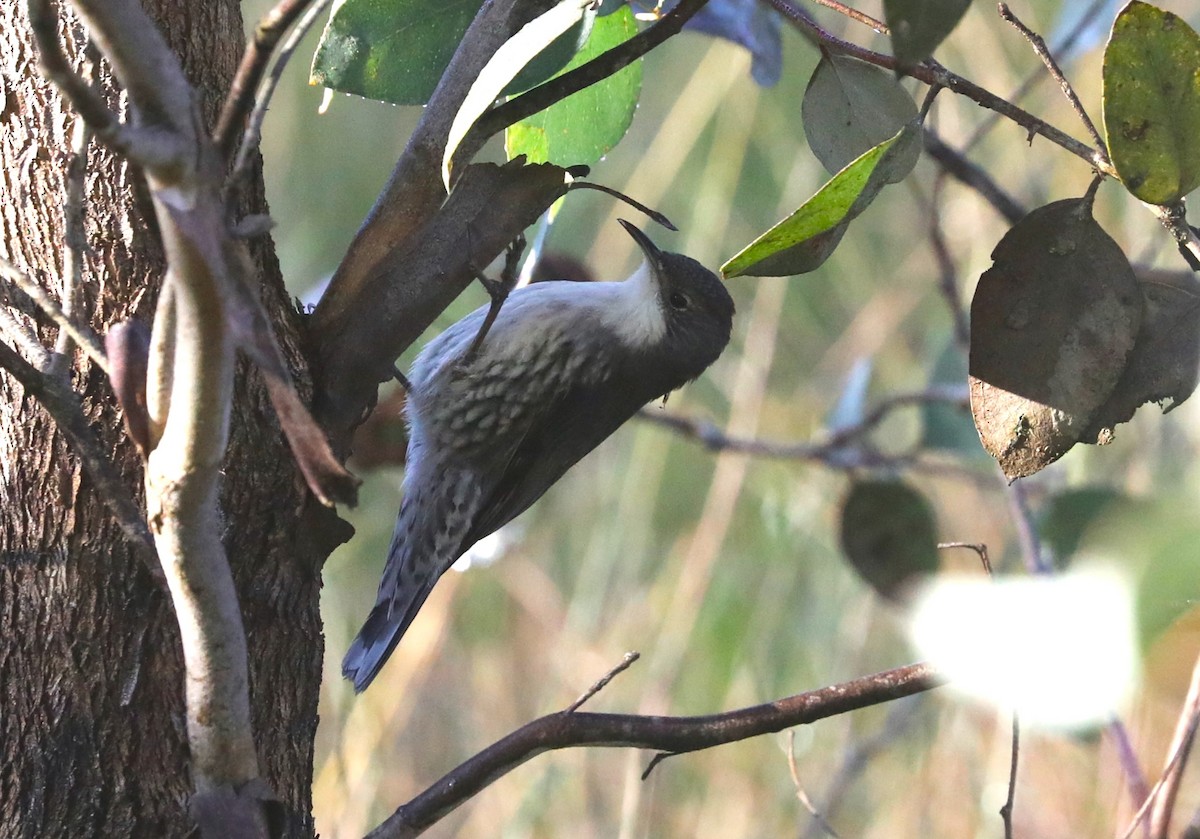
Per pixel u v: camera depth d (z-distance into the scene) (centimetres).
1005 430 383
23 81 370
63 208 367
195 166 241
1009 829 433
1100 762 779
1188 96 337
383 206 402
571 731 405
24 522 366
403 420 691
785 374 1040
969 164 698
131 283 367
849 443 772
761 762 916
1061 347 378
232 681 291
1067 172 830
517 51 333
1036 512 734
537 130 491
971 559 865
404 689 898
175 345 260
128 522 338
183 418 258
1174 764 430
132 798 362
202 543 274
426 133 398
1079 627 389
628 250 986
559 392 670
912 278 970
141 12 238
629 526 991
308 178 1106
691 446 1047
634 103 487
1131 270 375
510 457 674
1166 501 378
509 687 983
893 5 297
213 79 387
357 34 414
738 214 1036
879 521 649
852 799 895
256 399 380
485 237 405
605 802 898
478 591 1018
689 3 380
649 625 942
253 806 299
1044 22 909
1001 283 380
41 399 325
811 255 358
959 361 793
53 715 361
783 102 1004
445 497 671
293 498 387
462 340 670
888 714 890
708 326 688
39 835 357
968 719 848
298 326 405
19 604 365
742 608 946
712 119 1073
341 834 822
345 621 981
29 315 364
